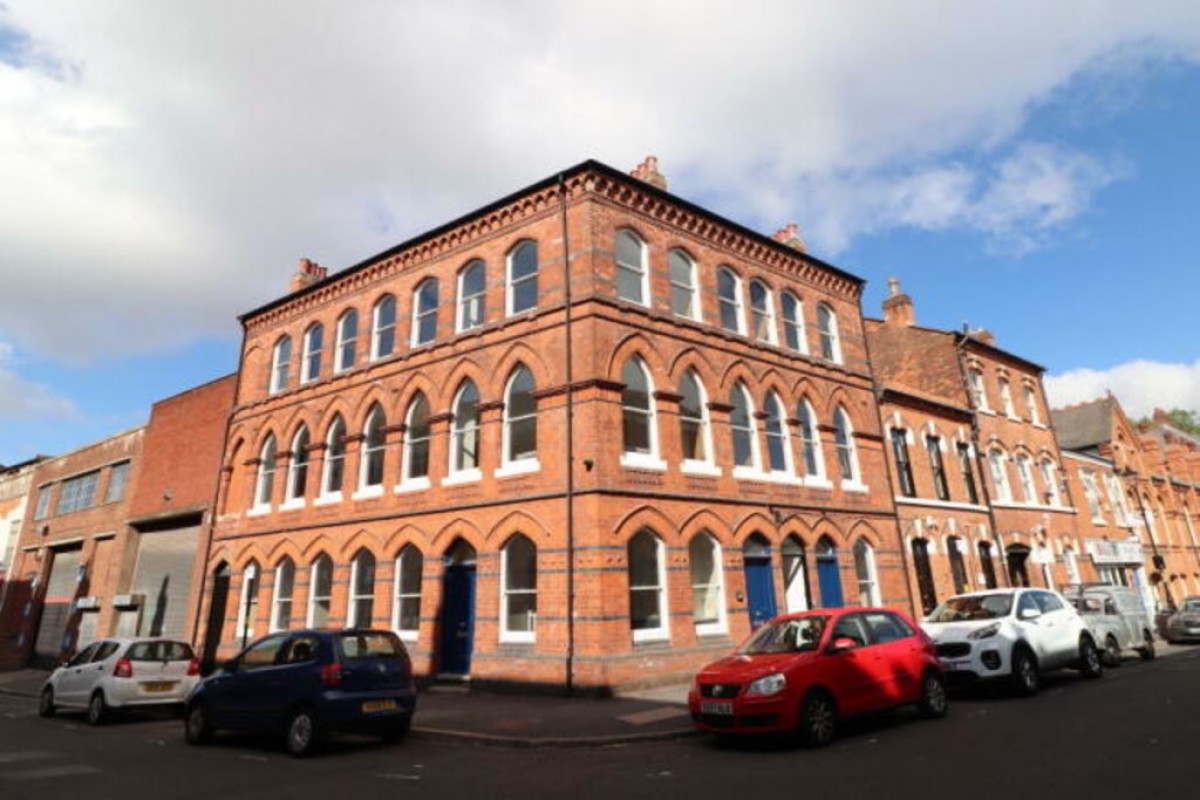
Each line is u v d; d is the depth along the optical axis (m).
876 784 7.10
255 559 21.97
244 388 24.91
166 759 10.08
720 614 16.42
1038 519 28.39
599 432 15.04
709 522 16.62
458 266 19.20
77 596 28.56
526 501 15.62
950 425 25.98
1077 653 14.80
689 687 14.38
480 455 16.98
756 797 6.86
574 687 13.73
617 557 14.52
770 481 18.50
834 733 9.79
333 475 20.91
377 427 20.16
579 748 9.80
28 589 32.53
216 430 25.28
